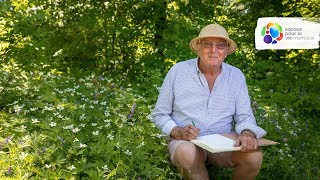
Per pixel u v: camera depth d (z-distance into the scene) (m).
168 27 7.10
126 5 7.19
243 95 3.44
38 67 5.58
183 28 7.16
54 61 6.90
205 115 3.38
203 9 7.57
